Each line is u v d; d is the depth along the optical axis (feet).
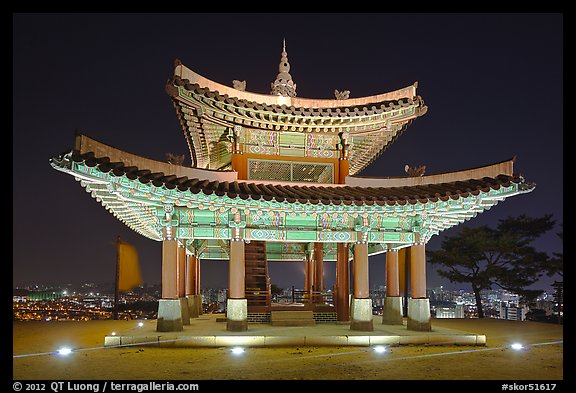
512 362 47.32
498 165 62.90
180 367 43.06
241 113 65.92
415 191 63.00
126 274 100.89
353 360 47.29
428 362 46.70
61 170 44.04
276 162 70.23
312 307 74.33
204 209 59.67
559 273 108.47
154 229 70.28
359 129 71.56
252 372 41.06
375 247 82.69
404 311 105.91
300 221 62.80
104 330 73.31
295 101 71.77
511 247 109.50
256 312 72.49
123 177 47.21
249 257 76.64
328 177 72.13
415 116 72.08
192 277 85.87
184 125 71.41
